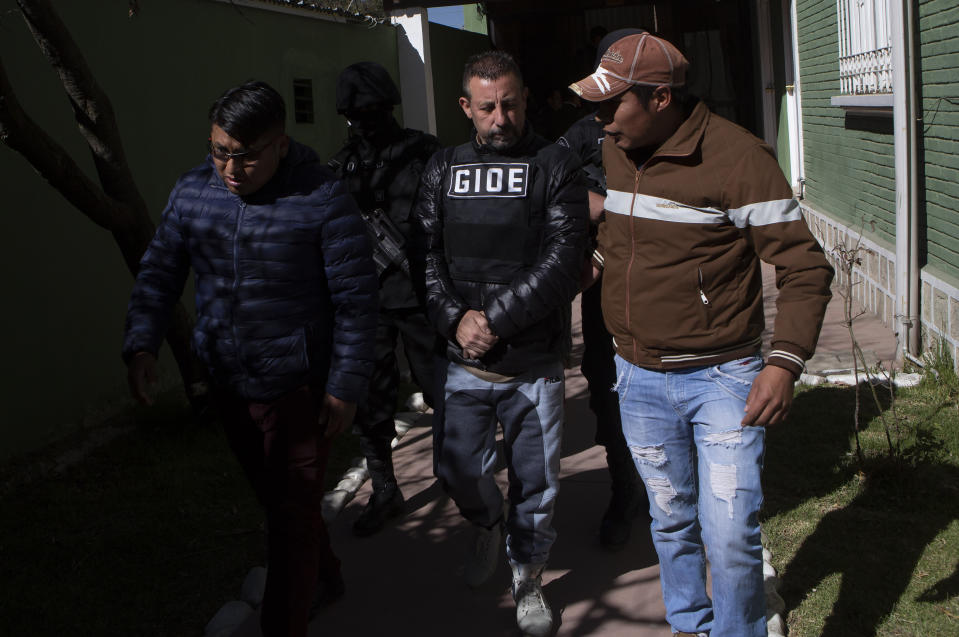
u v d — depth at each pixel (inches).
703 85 571.5
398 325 159.6
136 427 219.0
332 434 113.9
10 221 202.4
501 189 119.2
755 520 101.8
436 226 126.7
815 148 372.5
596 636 124.8
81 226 225.0
